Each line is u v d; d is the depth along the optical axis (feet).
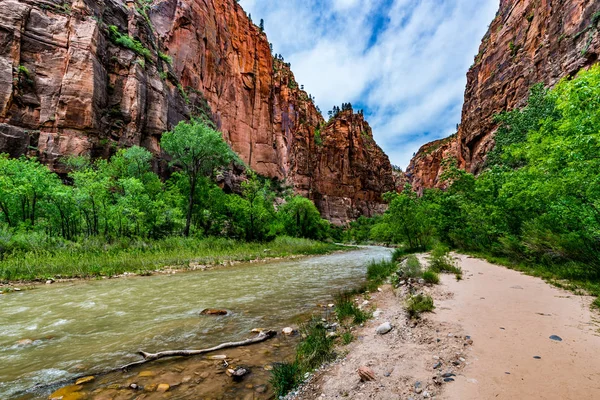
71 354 15.49
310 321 21.42
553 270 30.68
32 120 101.30
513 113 79.66
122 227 73.61
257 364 14.26
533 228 38.50
